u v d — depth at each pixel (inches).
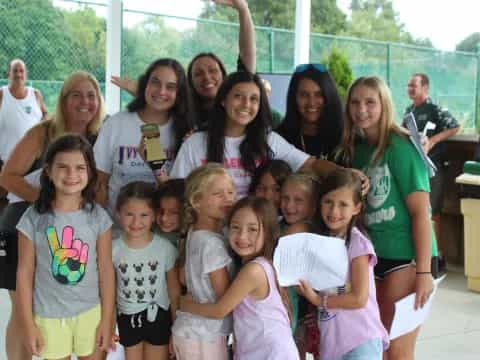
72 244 102.1
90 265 104.0
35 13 475.5
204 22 430.3
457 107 462.6
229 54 434.3
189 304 102.9
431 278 105.6
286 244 98.5
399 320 103.9
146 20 430.0
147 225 106.2
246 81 110.7
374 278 110.3
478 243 212.8
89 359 106.0
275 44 426.9
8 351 126.0
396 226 108.0
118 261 106.6
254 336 98.3
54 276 102.1
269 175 110.6
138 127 116.1
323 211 104.4
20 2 470.6
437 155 241.6
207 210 102.7
